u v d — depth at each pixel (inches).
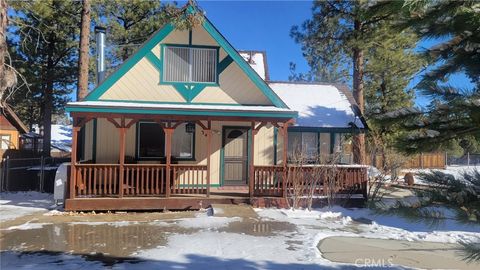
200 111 499.2
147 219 431.2
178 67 558.3
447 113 98.5
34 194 655.1
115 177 492.7
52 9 870.4
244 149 602.2
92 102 521.3
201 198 494.9
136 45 973.8
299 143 631.2
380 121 107.6
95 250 307.9
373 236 365.1
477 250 95.5
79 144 618.2
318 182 519.2
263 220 424.2
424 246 330.3
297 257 290.0
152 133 583.2
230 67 565.9
